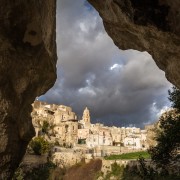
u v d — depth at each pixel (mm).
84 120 161375
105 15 16828
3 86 9961
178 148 25062
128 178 66562
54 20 13031
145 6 14109
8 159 11078
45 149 84812
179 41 14219
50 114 132625
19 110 11117
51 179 78500
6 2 9188
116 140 145625
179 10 13211
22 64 10523
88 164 85062
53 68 12883
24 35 10336
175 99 26016
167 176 26062
